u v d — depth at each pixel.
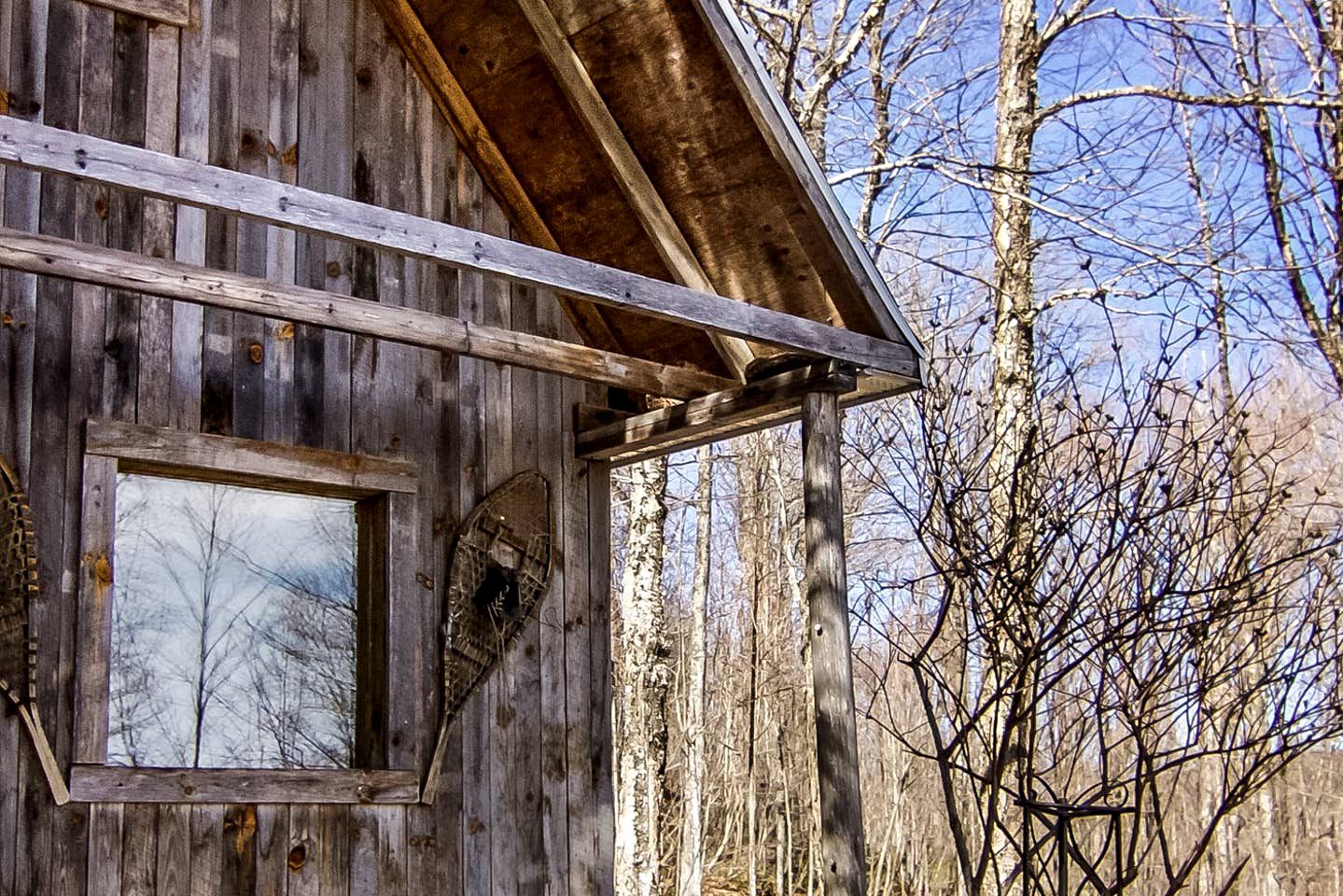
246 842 5.56
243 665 5.75
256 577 5.88
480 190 6.89
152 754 5.41
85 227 5.50
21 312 5.29
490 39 6.48
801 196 6.02
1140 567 6.73
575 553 6.89
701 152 6.29
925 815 20.42
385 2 6.55
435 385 6.48
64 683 5.19
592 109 6.36
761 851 22.69
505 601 6.52
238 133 5.99
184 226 5.77
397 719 6.06
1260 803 16.36
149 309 5.62
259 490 5.96
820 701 5.89
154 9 5.78
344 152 6.34
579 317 7.18
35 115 5.42
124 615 5.45
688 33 5.94
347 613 6.14
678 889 17.94
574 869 6.58
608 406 7.20
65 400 5.34
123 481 5.54
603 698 6.87
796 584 19.92
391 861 5.96
